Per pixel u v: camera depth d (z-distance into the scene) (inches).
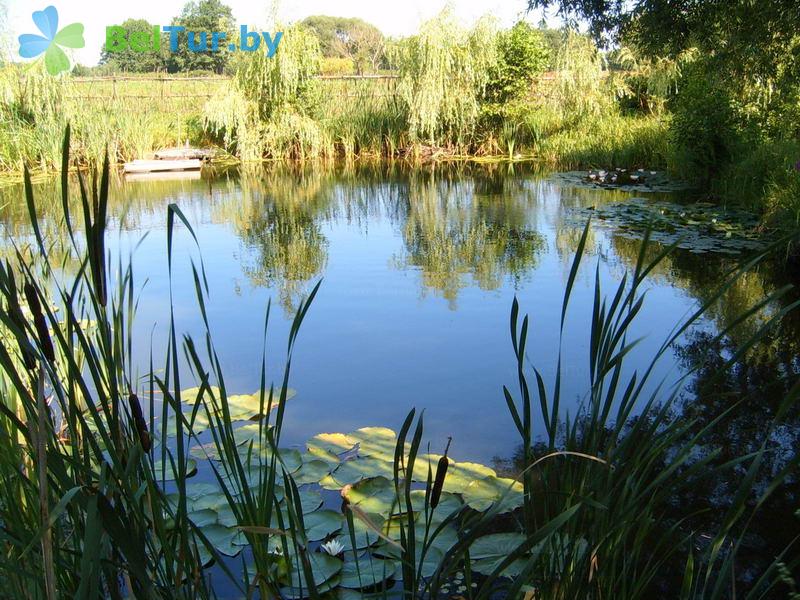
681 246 244.4
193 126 634.2
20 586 47.5
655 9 270.4
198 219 333.1
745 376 129.6
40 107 467.5
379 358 144.0
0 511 46.0
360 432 109.0
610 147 507.8
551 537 55.6
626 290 193.3
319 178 494.0
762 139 330.0
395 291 199.0
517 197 386.0
